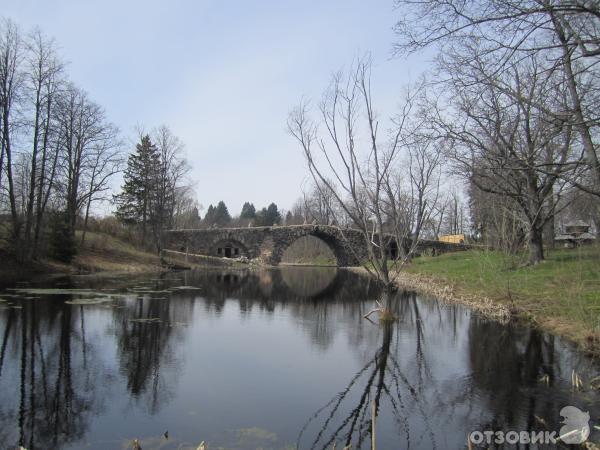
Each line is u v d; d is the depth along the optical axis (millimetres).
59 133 30047
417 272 34156
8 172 26438
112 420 6938
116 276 31375
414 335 13562
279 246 56125
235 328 14211
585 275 16062
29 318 14234
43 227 32219
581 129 8547
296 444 6223
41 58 27656
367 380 9133
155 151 49344
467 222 59562
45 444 6113
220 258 52469
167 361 10219
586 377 9219
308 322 15664
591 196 13555
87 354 10609
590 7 7242
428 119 38406
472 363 10445
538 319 14578
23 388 8281
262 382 8914
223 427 6734
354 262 58500
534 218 21953
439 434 6629
